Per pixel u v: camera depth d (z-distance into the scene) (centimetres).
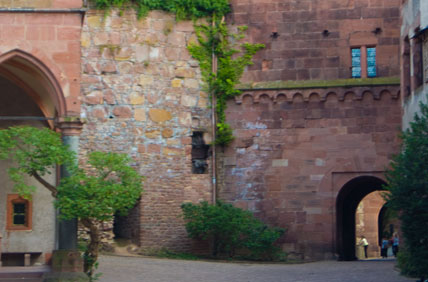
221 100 3089
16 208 2628
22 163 1973
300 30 3091
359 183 3466
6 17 2125
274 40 3092
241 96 3078
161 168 3002
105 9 2997
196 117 3067
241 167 3067
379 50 3058
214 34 3083
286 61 3084
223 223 2866
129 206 2050
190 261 2727
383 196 2150
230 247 2945
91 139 2955
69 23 2152
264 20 3102
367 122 3034
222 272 2395
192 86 3067
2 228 2605
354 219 3803
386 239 4525
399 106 3022
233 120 3083
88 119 2961
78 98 2136
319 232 3023
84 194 1973
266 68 3091
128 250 2917
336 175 3039
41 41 2136
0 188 2611
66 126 2123
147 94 3012
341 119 3047
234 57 3102
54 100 2156
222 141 3069
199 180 3058
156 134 3009
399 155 2117
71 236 2083
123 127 2981
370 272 2383
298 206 3039
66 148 2019
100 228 2888
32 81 2458
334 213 3022
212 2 3086
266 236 2873
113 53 2995
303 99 3059
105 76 2986
